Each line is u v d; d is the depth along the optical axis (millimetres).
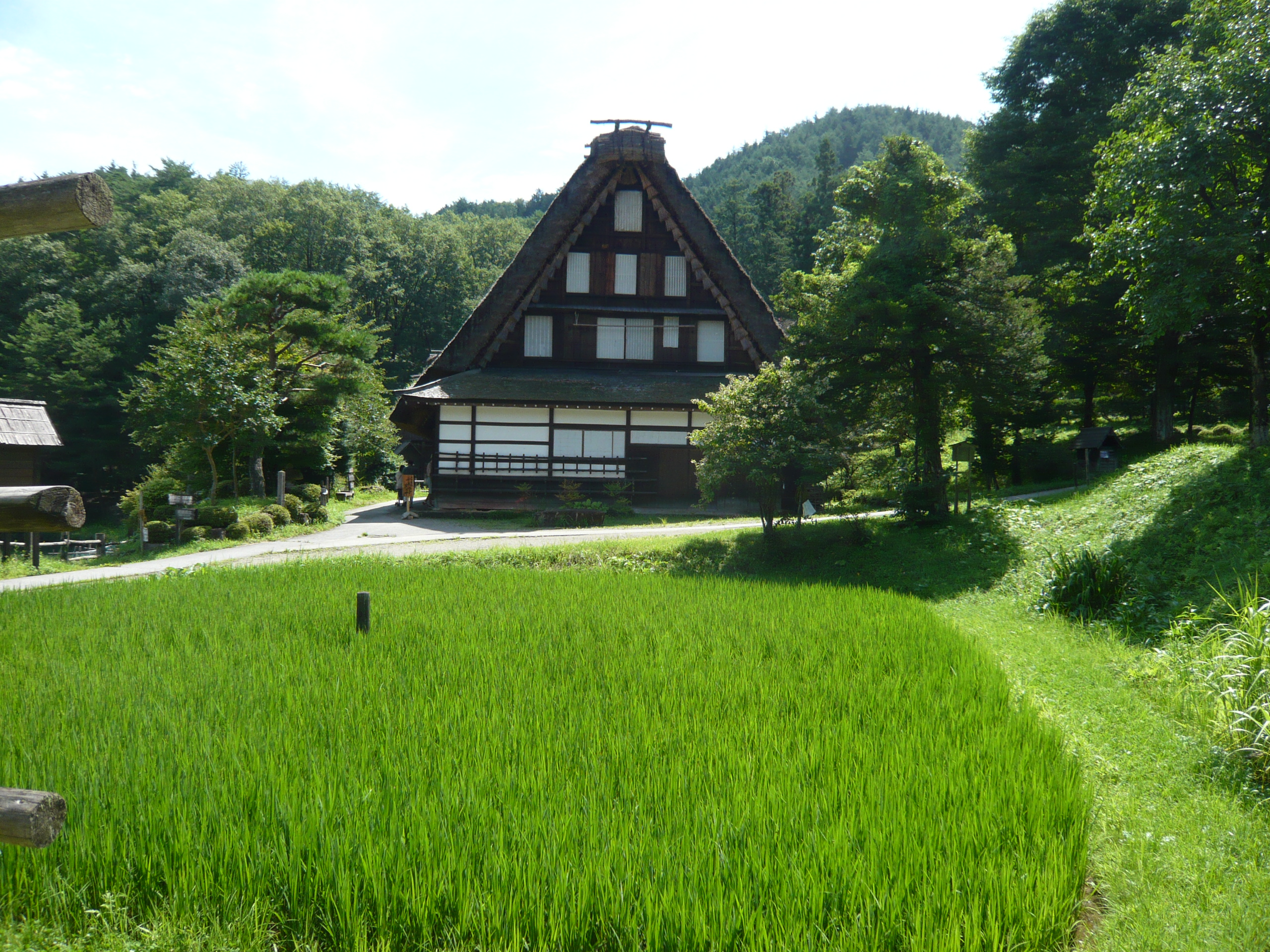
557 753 5070
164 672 6875
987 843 4039
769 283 68125
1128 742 6289
